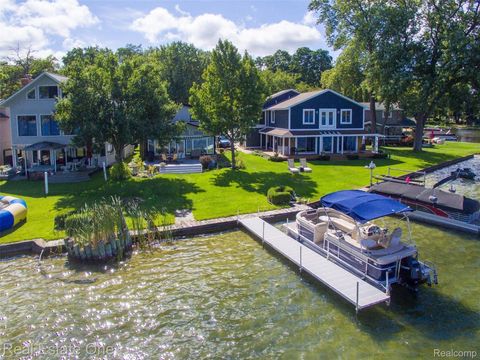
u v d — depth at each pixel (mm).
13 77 67188
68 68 30594
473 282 15609
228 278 16234
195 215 23484
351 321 13102
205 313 13664
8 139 43656
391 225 22766
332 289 14672
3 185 32000
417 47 45719
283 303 14242
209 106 35031
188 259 18188
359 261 15734
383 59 45375
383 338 12172
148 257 18484
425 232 21484
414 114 51656
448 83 46469
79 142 29984
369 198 16484
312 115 45750
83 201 26438
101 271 17016
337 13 52812
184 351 11742
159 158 44312
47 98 36469
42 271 17078
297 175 34375
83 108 29891
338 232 17391
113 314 13688
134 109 30203
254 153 48250
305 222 19188
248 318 13328
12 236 20016
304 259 17250
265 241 19625
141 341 12242
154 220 22516
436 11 44906
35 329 12883
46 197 27719
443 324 12883
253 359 11320
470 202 22422
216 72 34406
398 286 15391
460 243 19766
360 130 47406
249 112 34875
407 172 36094
